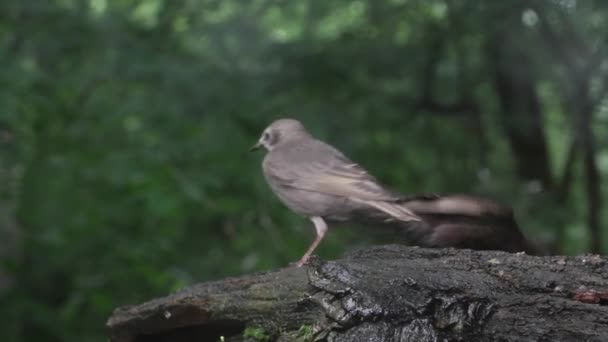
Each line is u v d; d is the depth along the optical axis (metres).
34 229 10.88
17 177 10.80
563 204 12.36
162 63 11.34
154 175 10.33
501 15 10.68
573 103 11.95
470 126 13.48
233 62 11.97
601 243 13.28
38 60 11.41
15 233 10.95
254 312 4.21
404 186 12.98
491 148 14.08
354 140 11.70
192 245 11.28
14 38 11.27
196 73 11.38
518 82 12.45
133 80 11.29
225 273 11.01
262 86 11.51
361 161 12.10
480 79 13.18
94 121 11.19
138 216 11.01
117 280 10.70
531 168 13.74
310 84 11.74
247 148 11.25
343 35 12.08
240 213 11.20
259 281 4.31
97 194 10.95
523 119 13.18
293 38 12.34
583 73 11.23
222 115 11.21
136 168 10.40
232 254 11.27
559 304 3.74
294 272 4.30
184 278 10.45
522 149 13.74
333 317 3.80
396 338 3.68
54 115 10.84
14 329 10.63
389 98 12.30
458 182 13.25
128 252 10.62
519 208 11.77
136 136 11.09
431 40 12.12
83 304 10.88
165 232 11.05
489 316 3.72
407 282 3.82
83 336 10.79
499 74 12.69
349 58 11.89
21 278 10.98
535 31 11.25
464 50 12.90
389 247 4.48
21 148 10.40
